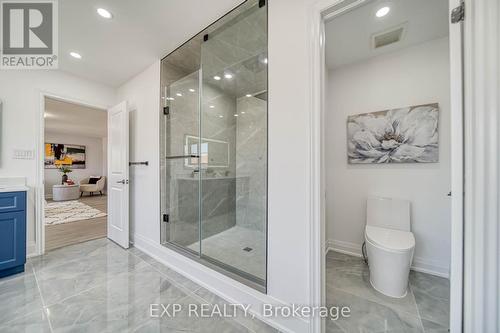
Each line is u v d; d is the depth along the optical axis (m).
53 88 2.47
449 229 1.83
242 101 2.19
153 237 2.35
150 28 1.76
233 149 2.30
